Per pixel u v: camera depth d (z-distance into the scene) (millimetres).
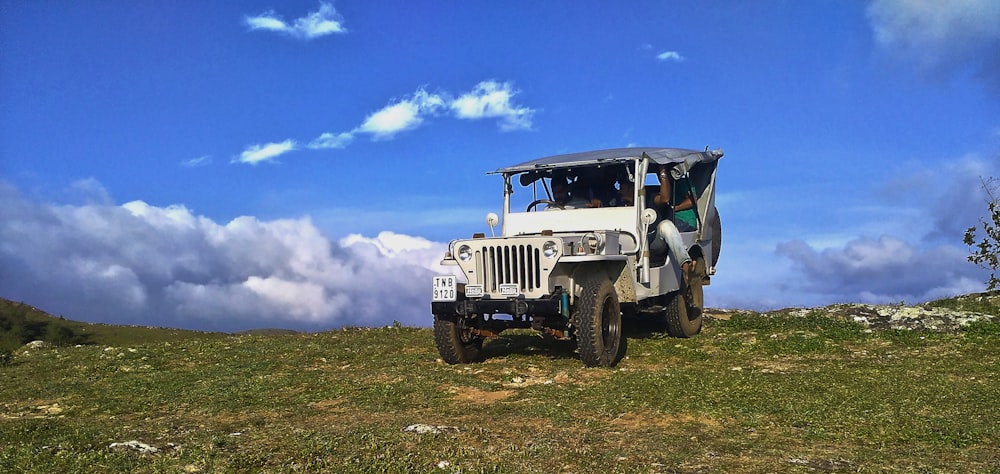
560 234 10500
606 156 11617
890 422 6930
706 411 7520
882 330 12586
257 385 9992
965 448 6121
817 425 6895
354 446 5992
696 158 12352
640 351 11664
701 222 13273
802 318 13844
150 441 6328
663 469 5480
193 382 10492
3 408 9500
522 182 12234
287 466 5488
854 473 5402
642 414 7504
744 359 10977
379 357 12242
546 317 10508
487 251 10312
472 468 5430
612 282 11344
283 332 19234
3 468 5508
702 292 13578
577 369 10203
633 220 11406
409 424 6957
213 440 6188
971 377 9141
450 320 10852
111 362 12789
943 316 12797
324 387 9664
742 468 5508
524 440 6266
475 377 10047
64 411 9047
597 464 5578
